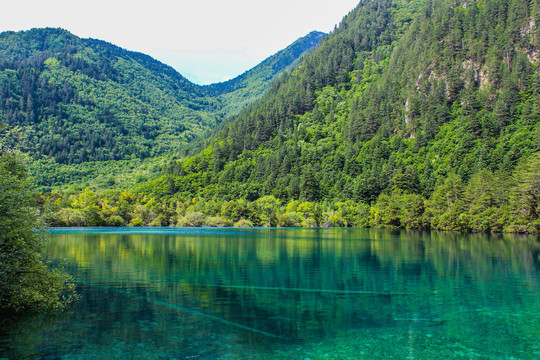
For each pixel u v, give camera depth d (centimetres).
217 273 3775
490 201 10319
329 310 2488
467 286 3244
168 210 16438
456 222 10975
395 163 18875
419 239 8331
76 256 4975
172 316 2297
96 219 13975
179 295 2833
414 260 4812
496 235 9106
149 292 2909
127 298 2712
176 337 1944
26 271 2084
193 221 15462
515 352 1812
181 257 4975
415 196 13562
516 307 2583
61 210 13312
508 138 15062
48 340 1855
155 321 2192
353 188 18538
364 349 1839
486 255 5284
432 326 2181
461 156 15988
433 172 16400
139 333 1984
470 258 4984
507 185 10338
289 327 2141
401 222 13500
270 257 5088
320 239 8550
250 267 4188
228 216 15975
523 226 9056
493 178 10831
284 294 2917
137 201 18475
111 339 1889
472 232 10575
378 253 5597
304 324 2195
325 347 1855
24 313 2280
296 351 1802
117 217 14475
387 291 3048
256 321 2236
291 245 6944
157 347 1802
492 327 2170
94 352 1719
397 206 13850
